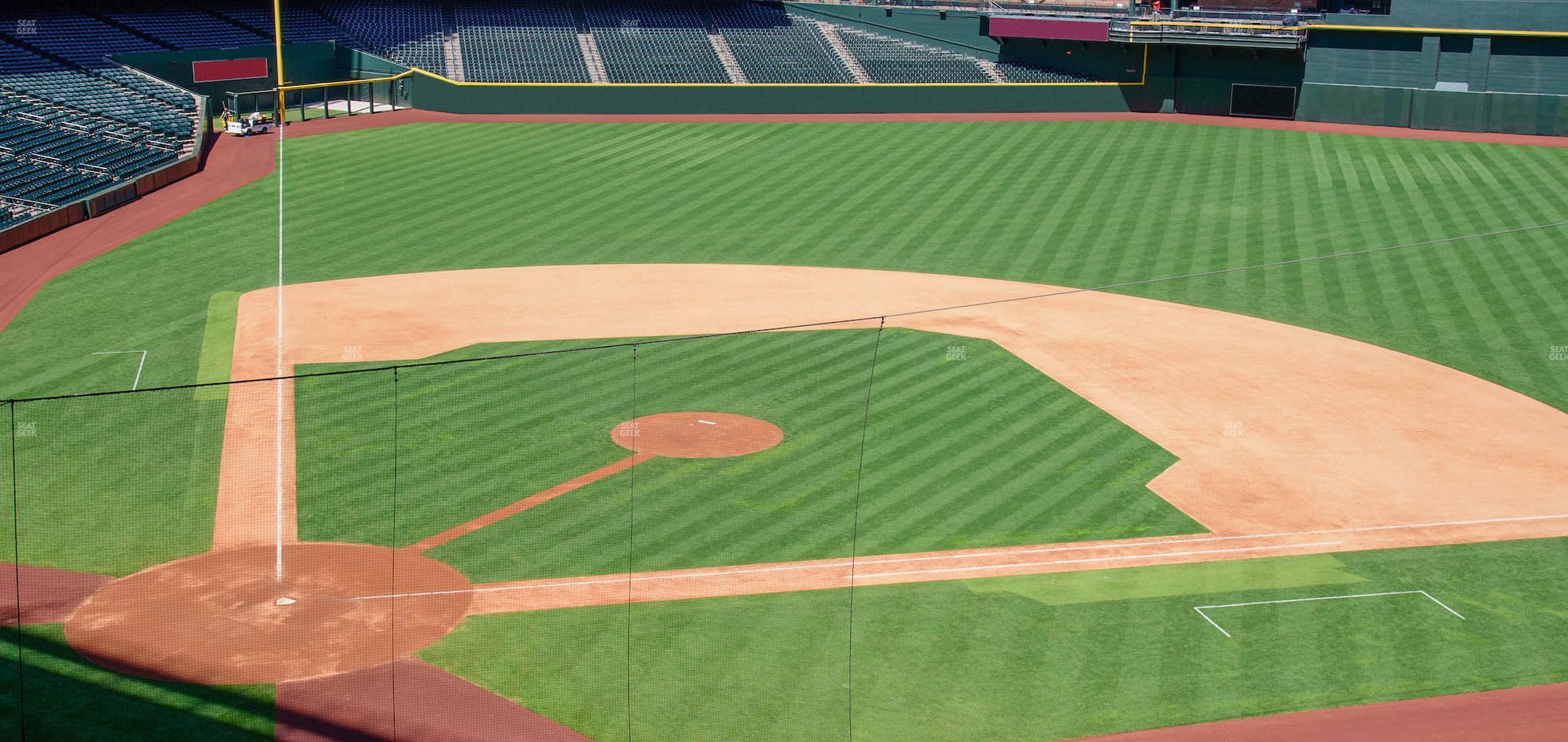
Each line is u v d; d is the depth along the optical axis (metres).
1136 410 29.81
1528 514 24.92
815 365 32.41
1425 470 26.86
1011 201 49.03
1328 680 19.17
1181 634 20.36
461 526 23.47
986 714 18.20
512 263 41.25
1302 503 25.22
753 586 21.61
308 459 26.19
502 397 29.80
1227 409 30.00
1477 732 17.86
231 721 17.53
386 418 28.41
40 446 26.55
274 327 34.41
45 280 37.91
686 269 41.06
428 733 17.42
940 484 25.67
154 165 49.25
